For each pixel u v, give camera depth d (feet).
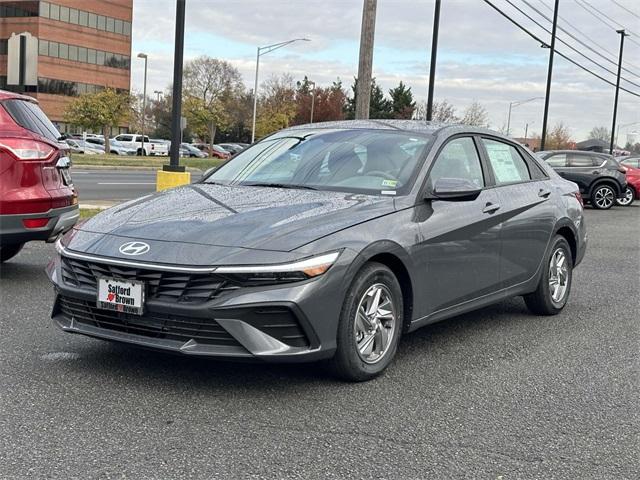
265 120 256.93
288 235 13.65
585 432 12.80
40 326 18.29
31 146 21.81
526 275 20.07
